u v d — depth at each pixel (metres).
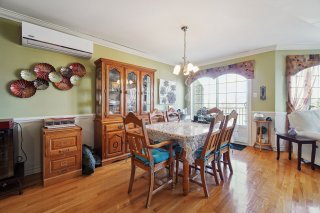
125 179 2.23
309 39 3.06
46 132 2.04
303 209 1.59
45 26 2.40
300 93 3.41
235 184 2.08
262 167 2.60
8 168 1.86
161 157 1.80
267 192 1.89
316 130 2.78
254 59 3.72
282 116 3.48
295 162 2.81
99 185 2.07
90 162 2.38
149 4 1.95
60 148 2.15
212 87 4.62
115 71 2.95
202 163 1.83
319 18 2.26
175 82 4.72
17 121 2.24
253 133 3.80
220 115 1.83
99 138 2.79
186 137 1.72
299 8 2.02
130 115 1.74
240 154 3.24
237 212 1.56
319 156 2.52
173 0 1.87
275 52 3.44
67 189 1.97
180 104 4.91
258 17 2.24
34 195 1.84
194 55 4.05
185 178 1.83
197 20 2.32
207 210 1.59
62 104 2.64
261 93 3.64
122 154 2.96
